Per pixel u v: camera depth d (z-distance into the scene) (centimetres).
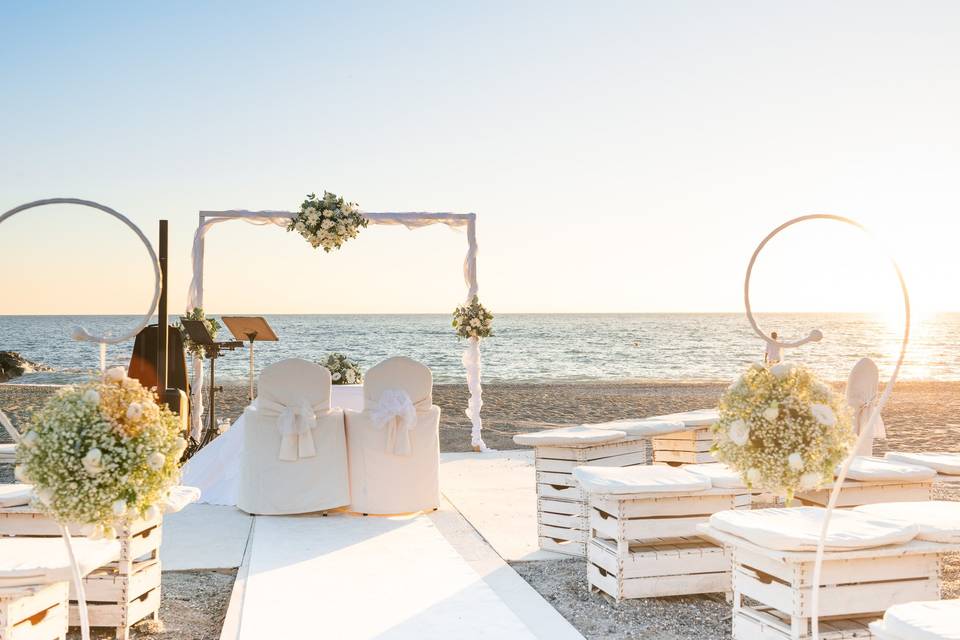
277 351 4809
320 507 659
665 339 5875
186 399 752
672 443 706
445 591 452
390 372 672
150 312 298
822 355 4522
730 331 6925
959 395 2069
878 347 5038
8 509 411
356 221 1002
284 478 660
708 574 447
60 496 282
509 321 9925
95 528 293
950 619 246
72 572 297
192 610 434
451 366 4122
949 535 347
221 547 560
